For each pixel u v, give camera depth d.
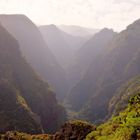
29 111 102.31
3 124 90.62
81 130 26.05
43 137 32.00
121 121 14.48
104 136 16.50
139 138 11.05
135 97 14.44
